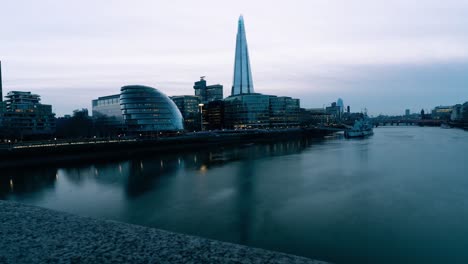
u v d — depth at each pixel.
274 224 37.19
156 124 169.50
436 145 134.25
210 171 78.19
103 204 48.94
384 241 31.44
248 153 122.88
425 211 40.94
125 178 70.81
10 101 176.50
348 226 35.84
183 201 49.03
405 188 54.41
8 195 56.28
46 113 161.50
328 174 69.88
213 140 173.50
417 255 28.36
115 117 193.38
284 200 47.94
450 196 48.34
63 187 62.22
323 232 34.19
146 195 53.94
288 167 81.69
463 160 86.25
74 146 108.69
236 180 65.38
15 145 98.69
